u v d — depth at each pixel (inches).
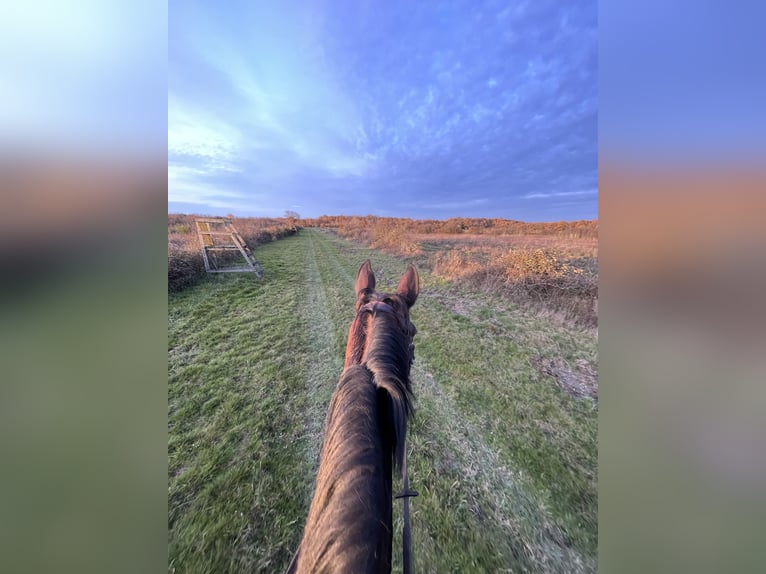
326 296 188.1
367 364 62.2
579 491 83.3
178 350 136.3
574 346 149.8
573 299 168.2
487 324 168.7
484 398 117.0
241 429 101.2
